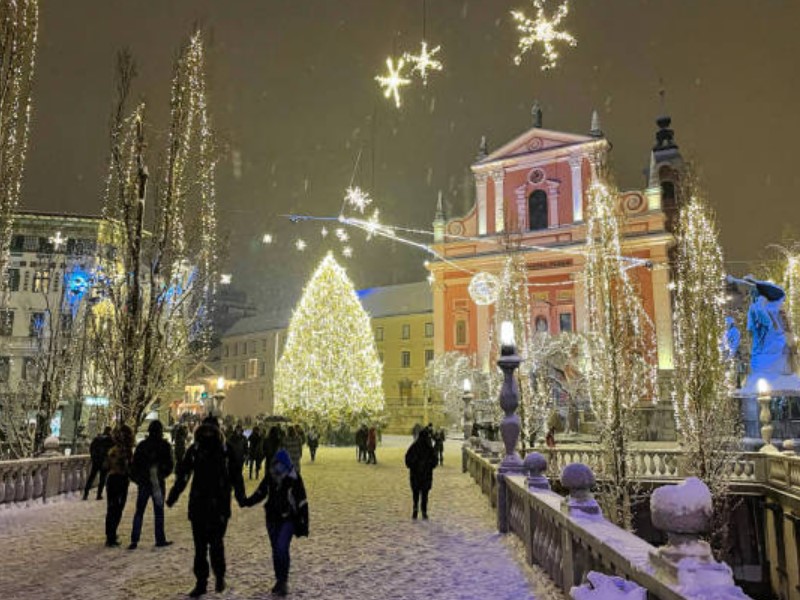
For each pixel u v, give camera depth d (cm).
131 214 1722
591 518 545
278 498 688
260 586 706
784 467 1767
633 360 2048
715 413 1916
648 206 4494
